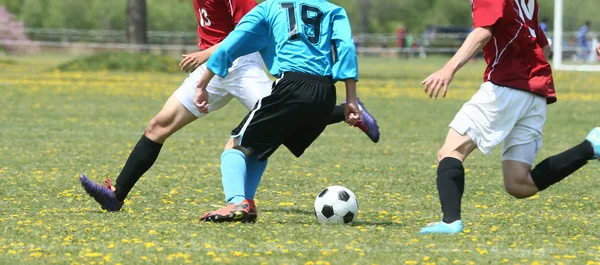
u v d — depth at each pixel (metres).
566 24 79.00
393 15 176.50
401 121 41.69
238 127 15.52
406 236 14.61
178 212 17.56
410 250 13.39
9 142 30.92
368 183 22.58
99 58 77.38
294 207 18.73
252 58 17.41
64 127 36.78
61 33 115.00
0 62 86.31
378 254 13.02
